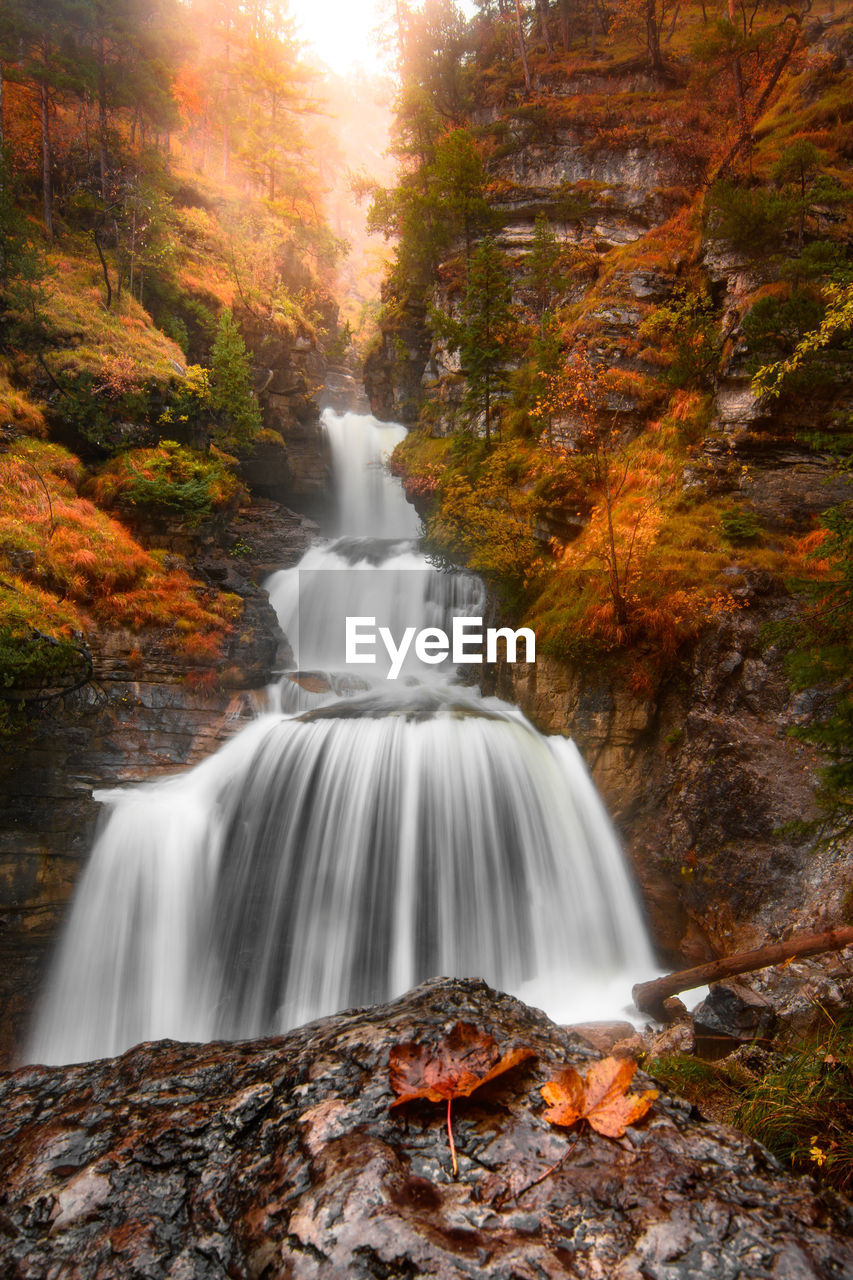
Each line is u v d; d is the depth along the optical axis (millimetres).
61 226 31516
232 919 13836
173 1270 1219
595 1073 1524
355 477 38812
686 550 14797
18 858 13227
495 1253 1127
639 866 13398
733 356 16734
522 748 14359
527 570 18062
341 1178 1300
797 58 27312
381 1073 1623
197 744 15656
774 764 11883
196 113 51812
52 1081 1927
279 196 52094
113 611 15852
